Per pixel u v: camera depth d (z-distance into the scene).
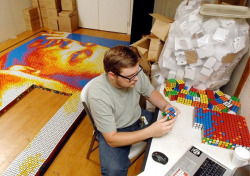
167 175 0.90
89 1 4.05
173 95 1.38
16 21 3.89
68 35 4.03
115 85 1.12
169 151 1.03
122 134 1.11
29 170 1.67
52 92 2.58
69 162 1.78
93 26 4.33
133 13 3.08
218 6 1.38
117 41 3.86
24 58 3.19
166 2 3.11
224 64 1.35
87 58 3.26
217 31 1.28
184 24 1.39
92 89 1.12
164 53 1.54
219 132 1.09
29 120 2.16
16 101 2.39
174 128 1.17
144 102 2.08
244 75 1.38
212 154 1.02
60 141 1.93
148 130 1.08
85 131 2.10
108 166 1.18
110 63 1.01
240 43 1.27
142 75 1.30
